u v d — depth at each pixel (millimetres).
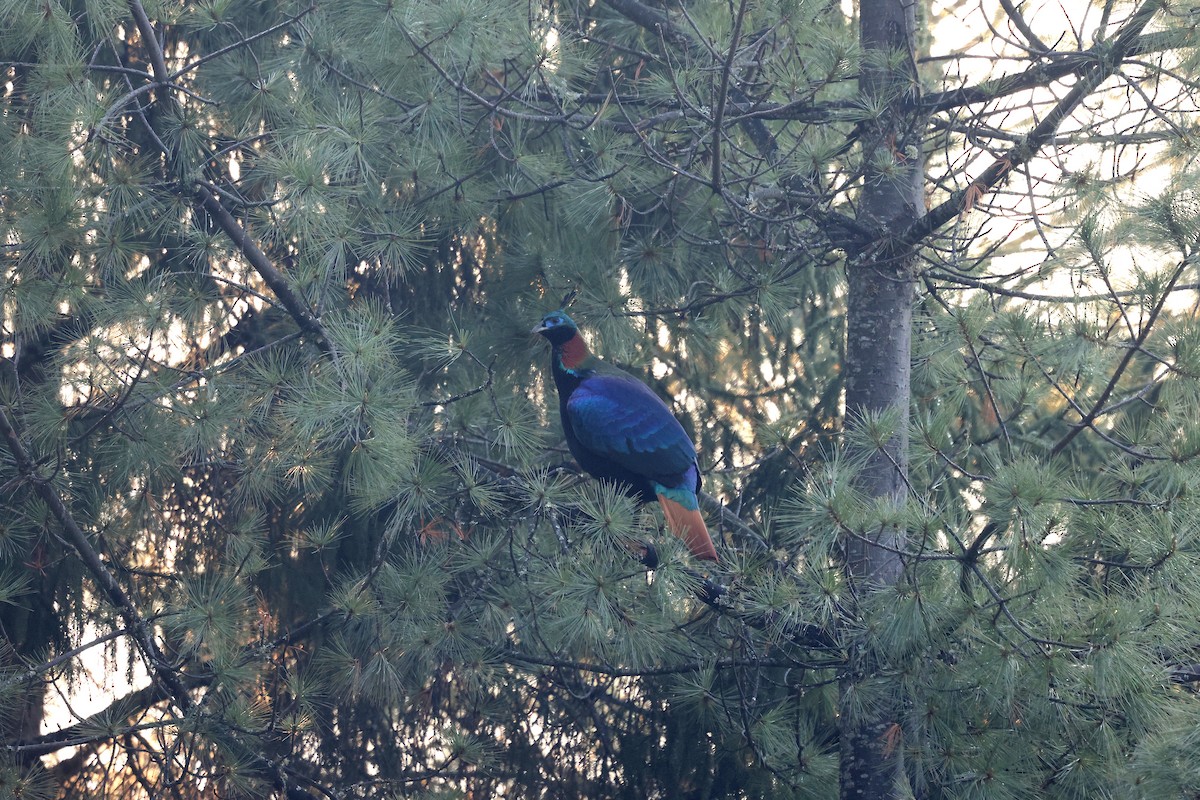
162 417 9742
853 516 7148
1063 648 6992
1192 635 7148
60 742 9312
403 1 9125
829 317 14281
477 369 11797
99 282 9594
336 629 11172
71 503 10453
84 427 10570
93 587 11266
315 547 10398
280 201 9141
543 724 12742
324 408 8344
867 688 8273
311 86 10305
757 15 10055
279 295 9602
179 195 9453
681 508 8680
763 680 11727
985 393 11500
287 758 10656
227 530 10211
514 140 10711
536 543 10141
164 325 9469
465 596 10039
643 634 8188
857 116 10383
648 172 11258
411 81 9906
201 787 11273
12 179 9016
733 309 11789
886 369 11008
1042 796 7688
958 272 10812
